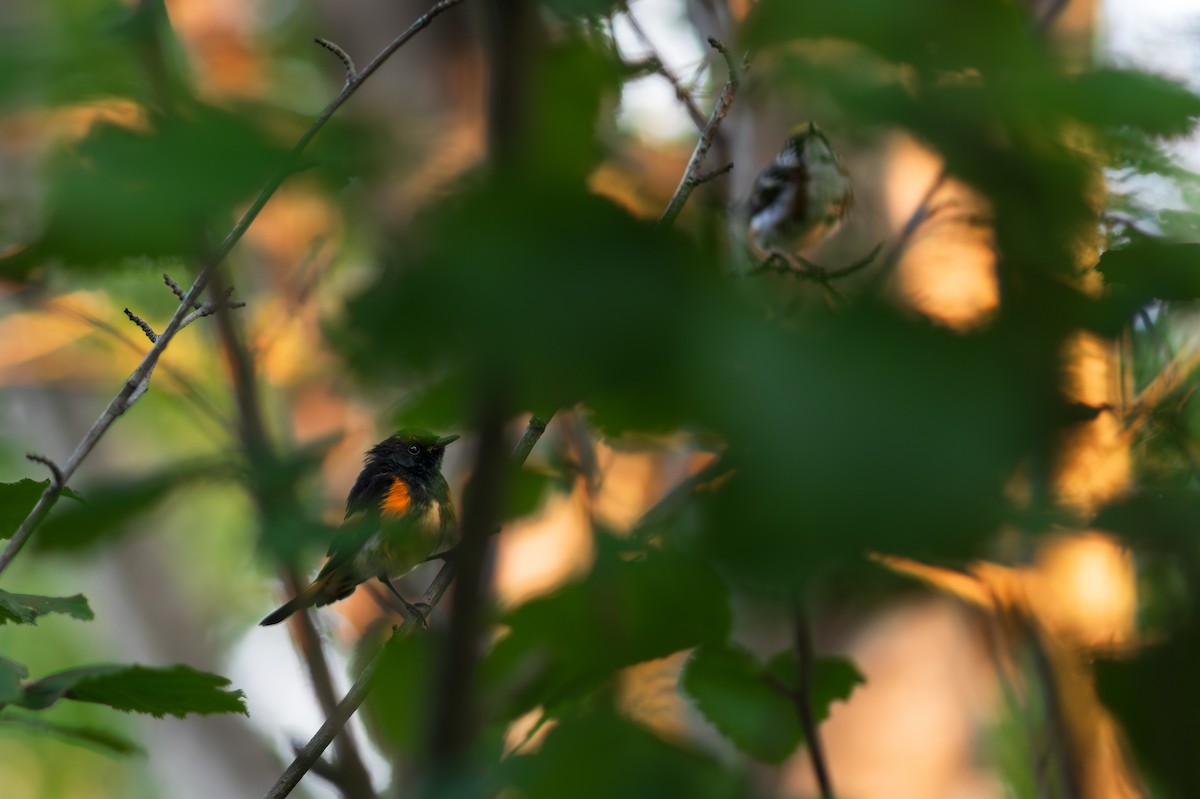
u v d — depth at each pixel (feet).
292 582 20.71
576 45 14.97
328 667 20.30
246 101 10.31
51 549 16.47
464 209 7.32
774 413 6.40
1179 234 10.39
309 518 17.81
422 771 13.21
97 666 11.59
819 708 17.07
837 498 6.03
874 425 6.25
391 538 19.74
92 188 9.52
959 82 11.25
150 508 16.78
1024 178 10.56
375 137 10.18
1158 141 10.66
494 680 14.33
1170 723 9.69
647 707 14.82
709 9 19.33
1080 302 9.01
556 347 6.81
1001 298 8.48
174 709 12.33
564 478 20.36
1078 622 11.52
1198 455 11.45
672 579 12.50
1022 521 7.66
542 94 14.43
